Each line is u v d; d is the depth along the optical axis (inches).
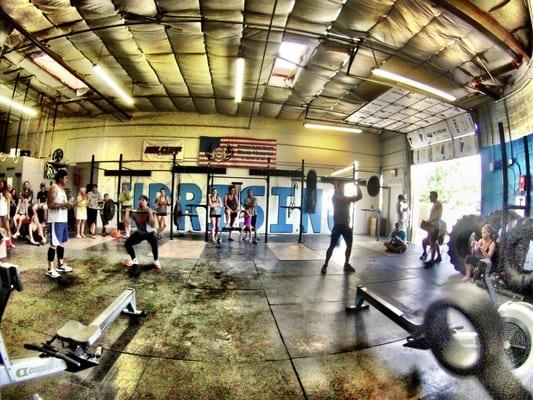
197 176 413.1
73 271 181.5
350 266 213.0
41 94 342.6
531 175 219.1
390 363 94.1
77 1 175.3
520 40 179.5
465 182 499.8
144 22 192.1
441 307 74.1
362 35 198.5
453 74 232.5
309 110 361.4
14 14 190.2
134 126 412.2
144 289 155.3
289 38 208.5
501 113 255.0
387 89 275.6
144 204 193.3
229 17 187.9
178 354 95.0
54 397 72.7
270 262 234.5
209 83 295.6
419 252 307.4
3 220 224.5
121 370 85.2
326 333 114.0
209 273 193.3
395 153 425.4
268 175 350.6
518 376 71.8
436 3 150.9
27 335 101.3
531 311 79.4
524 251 141.2
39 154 420.5
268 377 84.9
